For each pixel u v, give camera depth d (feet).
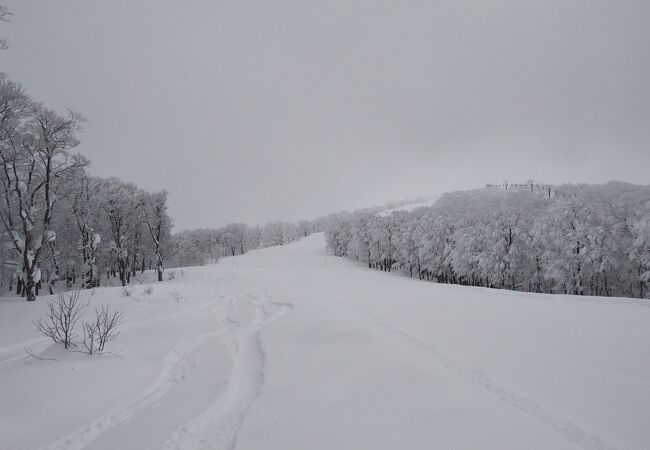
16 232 68.90
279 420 15.88
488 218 147.64
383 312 42.52
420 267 186.19
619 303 50.98
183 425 16.35
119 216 120.16
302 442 13.84
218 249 328.70
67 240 118.01
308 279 104.68
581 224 112.37
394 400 17.16
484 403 16.47
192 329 36.83
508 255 132.36
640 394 17.49
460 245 145.48
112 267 134.82
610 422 14.65
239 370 24.12
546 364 22.13
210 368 24.79
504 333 30.71
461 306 48.32
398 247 197.47
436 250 168.76
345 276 119.96
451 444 13.09
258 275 118.83
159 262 124.57
